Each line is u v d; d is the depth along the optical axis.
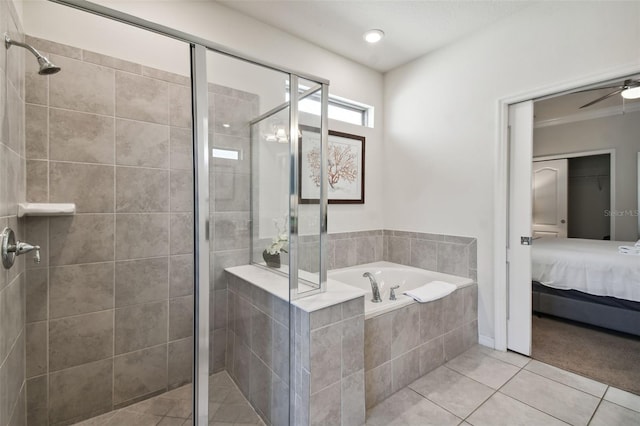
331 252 2.85
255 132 1.61
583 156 3.49
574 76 1.94
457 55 2.60
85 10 1.13
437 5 2.14
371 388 1.72
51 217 1.52
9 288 1.20
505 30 2.29
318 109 1.68
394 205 3.16
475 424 1.56
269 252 1.60
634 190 3.16
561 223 3.64
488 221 2.41
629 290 2.43
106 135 1.66
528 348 2.24
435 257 2.78
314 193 1.64
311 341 1.35
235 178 1.59
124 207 1.72
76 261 1.59
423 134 2.88
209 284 1.45
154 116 1.80
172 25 1.91
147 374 1.80
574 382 1.91
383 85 3.26
